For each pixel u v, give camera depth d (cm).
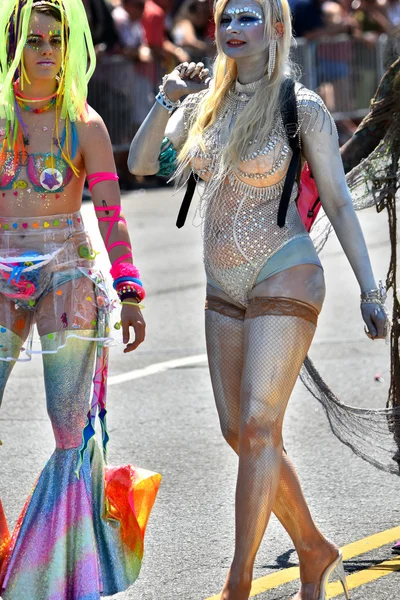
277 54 938
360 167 1126
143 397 1695
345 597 993
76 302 948
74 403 941
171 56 3922
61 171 949
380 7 4178
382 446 1116
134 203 3688
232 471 1366
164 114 990
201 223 984
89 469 935
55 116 947
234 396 973
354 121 4172
